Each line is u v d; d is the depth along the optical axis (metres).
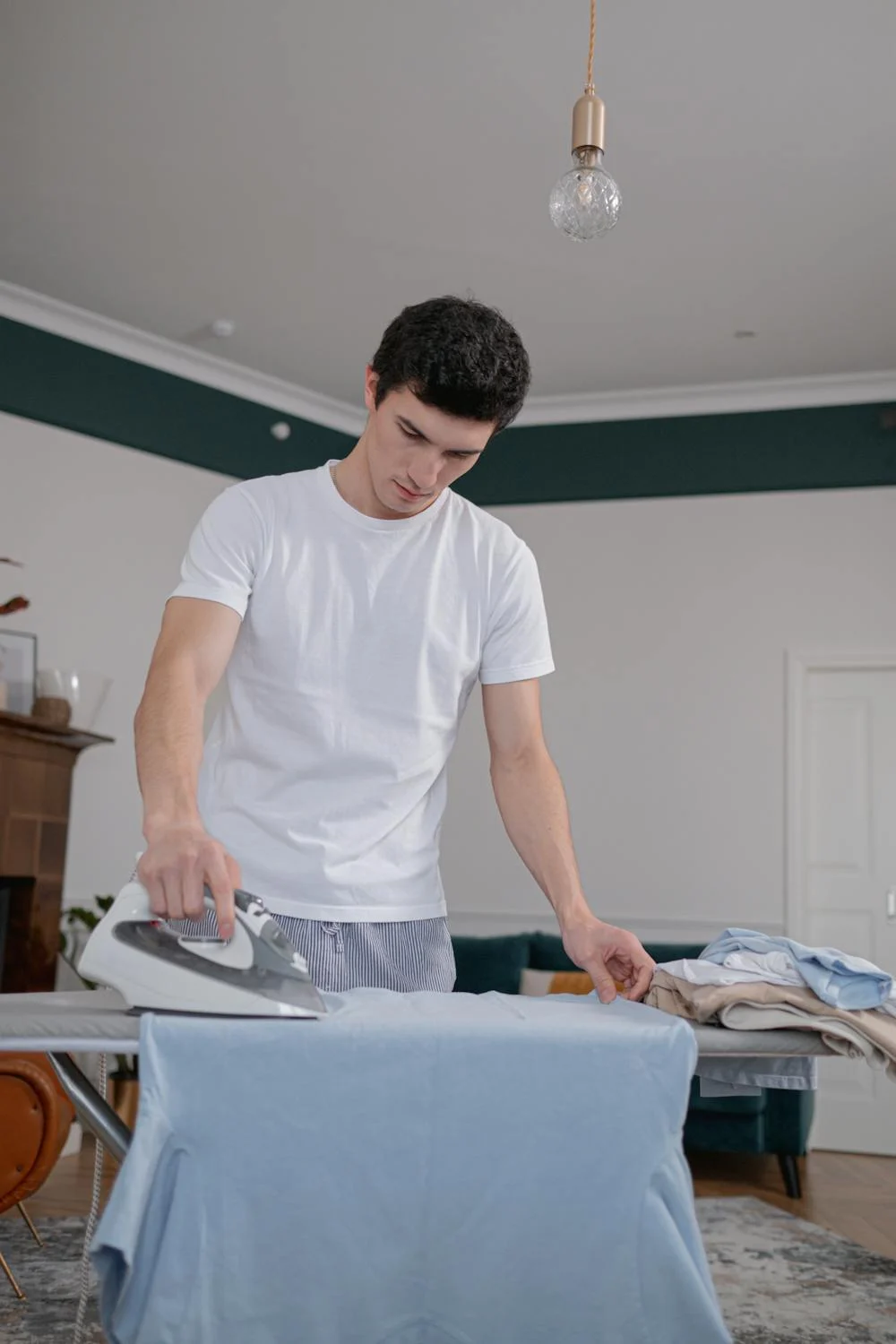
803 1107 4.54
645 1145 1.18
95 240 4.93
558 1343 1.16
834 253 4.82
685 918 5.89
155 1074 1.13
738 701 5.98
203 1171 1.12
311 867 1.57
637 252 4.87
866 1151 5.60
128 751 5.59
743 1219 4.05
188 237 4.89
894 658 5.80
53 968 4.80
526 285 5.16
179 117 4.16
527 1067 1.18
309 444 6.30
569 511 6.31
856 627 5.89
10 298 5.37
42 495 5.46
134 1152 1.09
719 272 5.00
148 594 5.71
